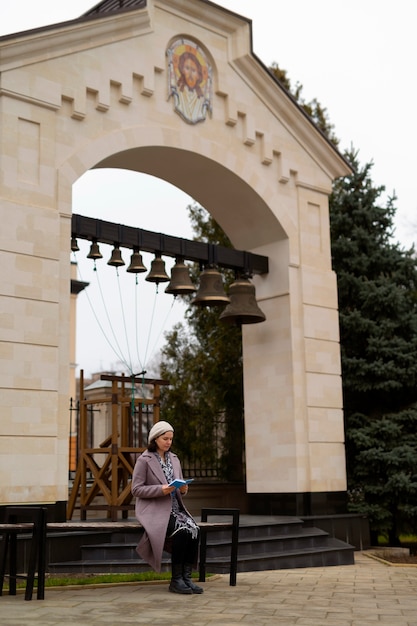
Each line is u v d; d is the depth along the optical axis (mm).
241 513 19094
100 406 20969
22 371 12148
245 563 11555
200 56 15859
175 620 6762
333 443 16500
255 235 17188
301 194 17297
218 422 20469
